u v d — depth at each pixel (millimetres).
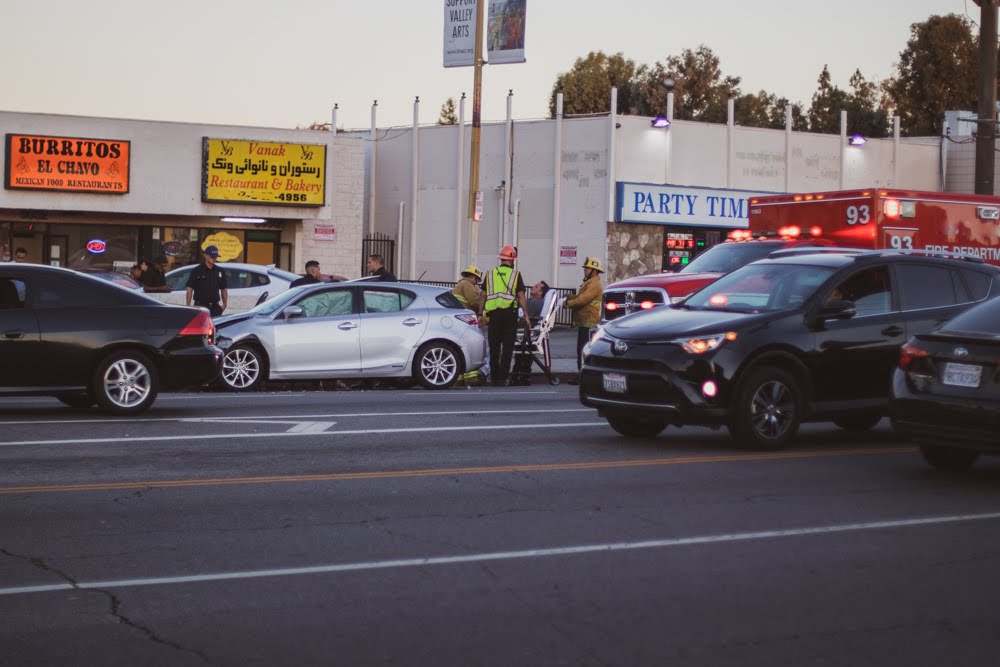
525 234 43469
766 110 92375
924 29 84438
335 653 5594
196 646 5680
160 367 14117
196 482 9867
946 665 5527
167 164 36625
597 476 10422
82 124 35594
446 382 19062
